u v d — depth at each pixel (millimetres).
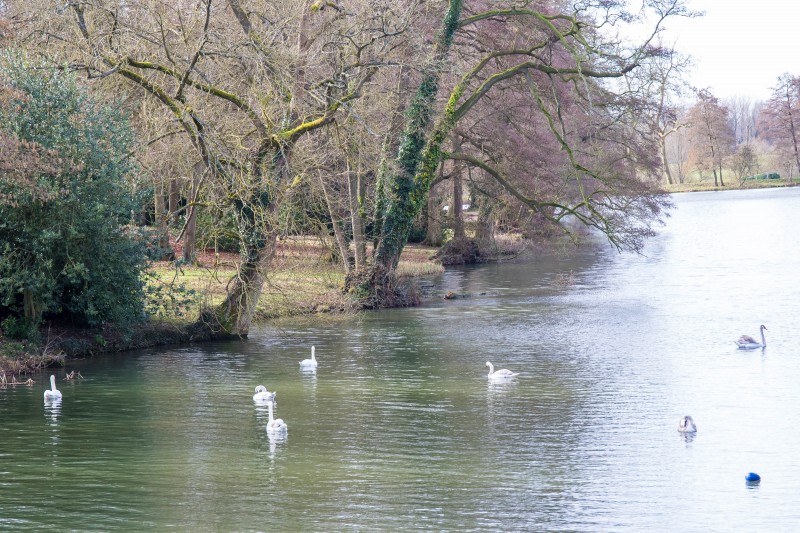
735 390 26750
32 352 30594
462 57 48406
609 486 18359
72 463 19703
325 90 35250
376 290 45094
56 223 29719
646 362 31016
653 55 45812
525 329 38281
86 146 30359
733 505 17312
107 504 17109
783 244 74750
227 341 35688
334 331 38188
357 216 47188
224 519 16281
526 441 21609
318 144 38625
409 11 38750
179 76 31453
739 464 19844
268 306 41969
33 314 30906
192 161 38062
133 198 32844
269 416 22234
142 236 32812
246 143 35438
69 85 30750
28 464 19609
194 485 18234
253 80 33156
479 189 56125
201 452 20625
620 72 46656
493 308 44531
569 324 39375
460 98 50281
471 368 30359
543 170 52188
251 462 19859
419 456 20359
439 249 67750
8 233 30125
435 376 29125
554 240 65938
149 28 33375
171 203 47844
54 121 30125
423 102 44375
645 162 53344
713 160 159750
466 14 48938
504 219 70062
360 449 20906
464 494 17797
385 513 16656
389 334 37406
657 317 40750
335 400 25812
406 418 23766
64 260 31016
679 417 23797
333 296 44469
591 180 52906
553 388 27234
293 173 35312
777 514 16781
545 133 55500
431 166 46781
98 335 33000
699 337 35625
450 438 21859
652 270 59969
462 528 15984
